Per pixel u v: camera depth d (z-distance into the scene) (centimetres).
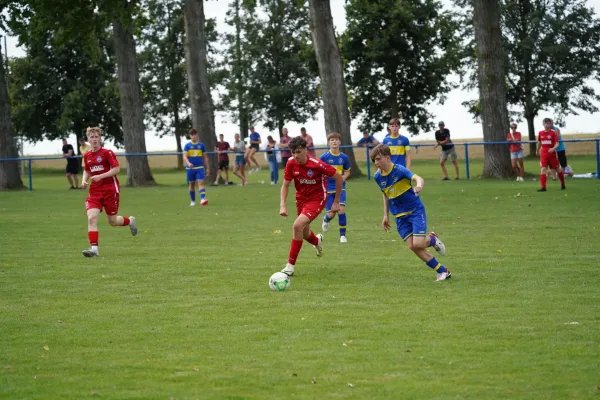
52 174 7838
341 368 782
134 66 4484
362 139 4256
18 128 8175
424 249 1258
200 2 4459
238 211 2659
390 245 1708
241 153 4197
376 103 7812
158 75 8725
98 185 1694
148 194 3694
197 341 903
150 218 2464
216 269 1428
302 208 1376
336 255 1574
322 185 1371
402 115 7856
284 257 1565
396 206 1270
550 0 7238
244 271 1401
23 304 1136
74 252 1695
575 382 721
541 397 681
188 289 1235
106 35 4634
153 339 917
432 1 7369
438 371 764
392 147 2072
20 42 4316
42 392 726
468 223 2045
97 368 802
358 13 7294
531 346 845
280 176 5138
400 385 723
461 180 3841
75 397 710
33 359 840
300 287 1233
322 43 4238
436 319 982
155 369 794
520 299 1090
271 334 929
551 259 1427
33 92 8050
